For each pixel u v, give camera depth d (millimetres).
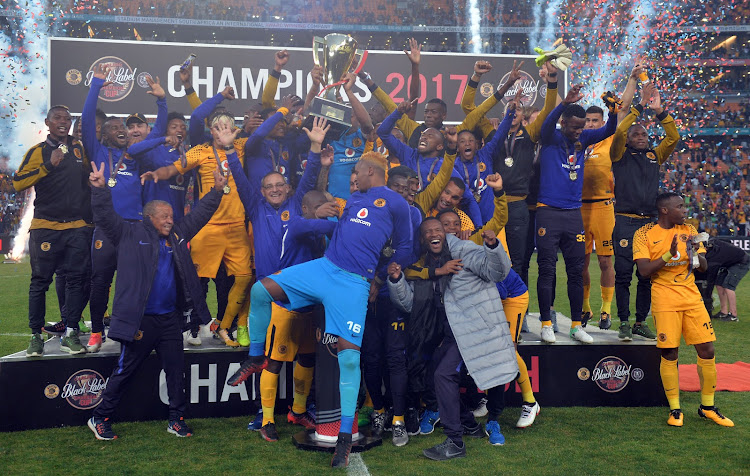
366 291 3979
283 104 5328
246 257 4914
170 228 4246
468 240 4262
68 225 4648
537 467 3754
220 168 4500
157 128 5254
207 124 5219
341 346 3900
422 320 4152
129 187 5008
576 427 4523
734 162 25453
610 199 5461
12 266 16844
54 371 4488
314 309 4254
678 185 24562
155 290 4188
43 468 3723
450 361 4023
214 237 4875
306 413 4598
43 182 4590
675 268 4555
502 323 4098
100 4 23906
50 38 8383
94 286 4617
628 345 5055
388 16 26328
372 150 5508
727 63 25281
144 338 4184
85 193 4754
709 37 26719
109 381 4207
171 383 4340
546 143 5188
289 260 4504
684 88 26141
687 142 26156
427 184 5016
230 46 8703
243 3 25422
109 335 4031
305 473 3662
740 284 13672
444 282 4129
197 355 4727
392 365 4230
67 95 8430
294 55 8828
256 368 4055
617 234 5309
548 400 5016
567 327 5660
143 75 8586
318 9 26234
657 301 4594
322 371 4156
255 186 4918
